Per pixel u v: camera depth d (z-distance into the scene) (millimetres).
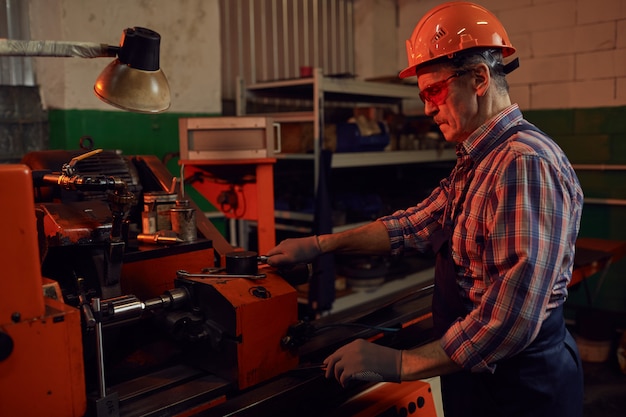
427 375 1127
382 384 1611
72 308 1023
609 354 3447
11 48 1098
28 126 3006
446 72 1195
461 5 1238
